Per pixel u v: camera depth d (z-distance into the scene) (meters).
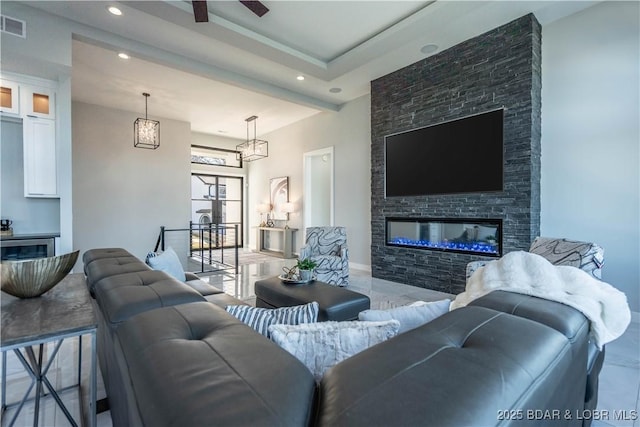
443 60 4.01
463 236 3.92
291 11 3.04
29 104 3.42
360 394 0.53
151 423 0.53
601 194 3.11
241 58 4.02
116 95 5.20
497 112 3.52
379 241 4.89
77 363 2.22
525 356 0.68
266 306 2.81
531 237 3.29
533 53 3.26
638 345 2.46
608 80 3.07
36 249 3.56
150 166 6.21
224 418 0.48
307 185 6.99
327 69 3.99
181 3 2.74
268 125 7.39
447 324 0.82
